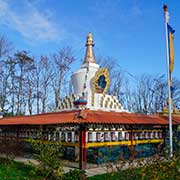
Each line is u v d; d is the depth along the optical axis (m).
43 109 44.00
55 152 12.66
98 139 18.19
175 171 8.76
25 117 23.83
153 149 22.28
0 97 43.44
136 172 9.03
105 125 18.69
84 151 17.17
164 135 23.55
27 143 22.55
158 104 53.91
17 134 23.78
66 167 17.48
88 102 22.66
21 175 14.73
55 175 12.23
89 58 26.55
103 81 24.34
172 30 20.25
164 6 20.17
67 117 18.33
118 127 19.59
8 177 14.13
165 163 8.99
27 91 44.75
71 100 23.45
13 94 44.31
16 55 44.00
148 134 22.16
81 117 16.92
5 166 17.25
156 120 22.86
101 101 23.28
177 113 26.14
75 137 17.98
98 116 18.25
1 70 43.72
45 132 20.17
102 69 24.38
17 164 18.06
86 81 24.62
